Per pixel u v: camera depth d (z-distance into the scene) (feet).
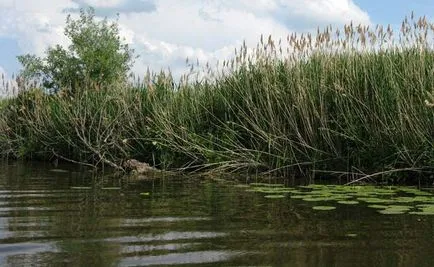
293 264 12.05
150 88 37.42
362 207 19.38
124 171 33.14
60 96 44.47
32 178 29.50
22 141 48.49
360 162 28.17
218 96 35.73
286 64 32.27
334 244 13.88
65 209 18.93
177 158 34.65
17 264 11.84
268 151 31.48
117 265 11.81
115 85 41.63
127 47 80.23
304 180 28.63
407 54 29.66
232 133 32.99
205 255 12.71
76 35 77.51
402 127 26.25
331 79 30.37
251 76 33.76
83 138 38.99
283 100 30.86
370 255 12.82
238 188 25.13
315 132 29.89
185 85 38.17
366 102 28.19
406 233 15.11
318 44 31.63
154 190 24.45
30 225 16.05
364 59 30.22
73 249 13.17
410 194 22.59
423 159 26.11
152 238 14.42
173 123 35.22
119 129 37.76
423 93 25.99
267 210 18.83
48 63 77.97
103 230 15.42
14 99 49.37
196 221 16.81
